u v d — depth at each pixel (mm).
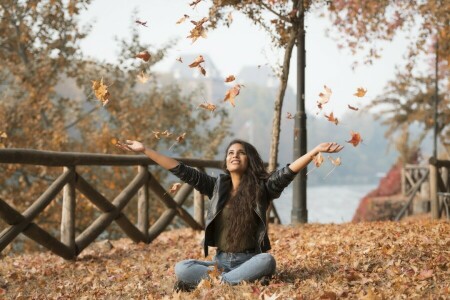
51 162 6434
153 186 8133
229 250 4688
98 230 7219
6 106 15023
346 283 4516
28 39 14789
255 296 4168
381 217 19406
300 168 4562
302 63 9562
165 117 17984
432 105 22172
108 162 7289
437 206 10312
